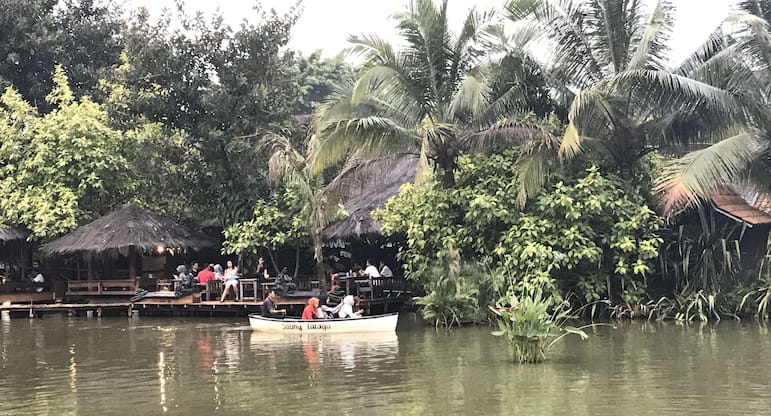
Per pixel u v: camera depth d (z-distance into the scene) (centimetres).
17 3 3234
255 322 1864
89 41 3603
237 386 1133
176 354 1495
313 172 1928
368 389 1078
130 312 2342
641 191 1936
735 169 1667
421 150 1912
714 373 1127
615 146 1938
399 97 1967
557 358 1298
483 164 1953
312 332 1775
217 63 2578
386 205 2178
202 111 2606
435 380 1130
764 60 1730
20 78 3381
